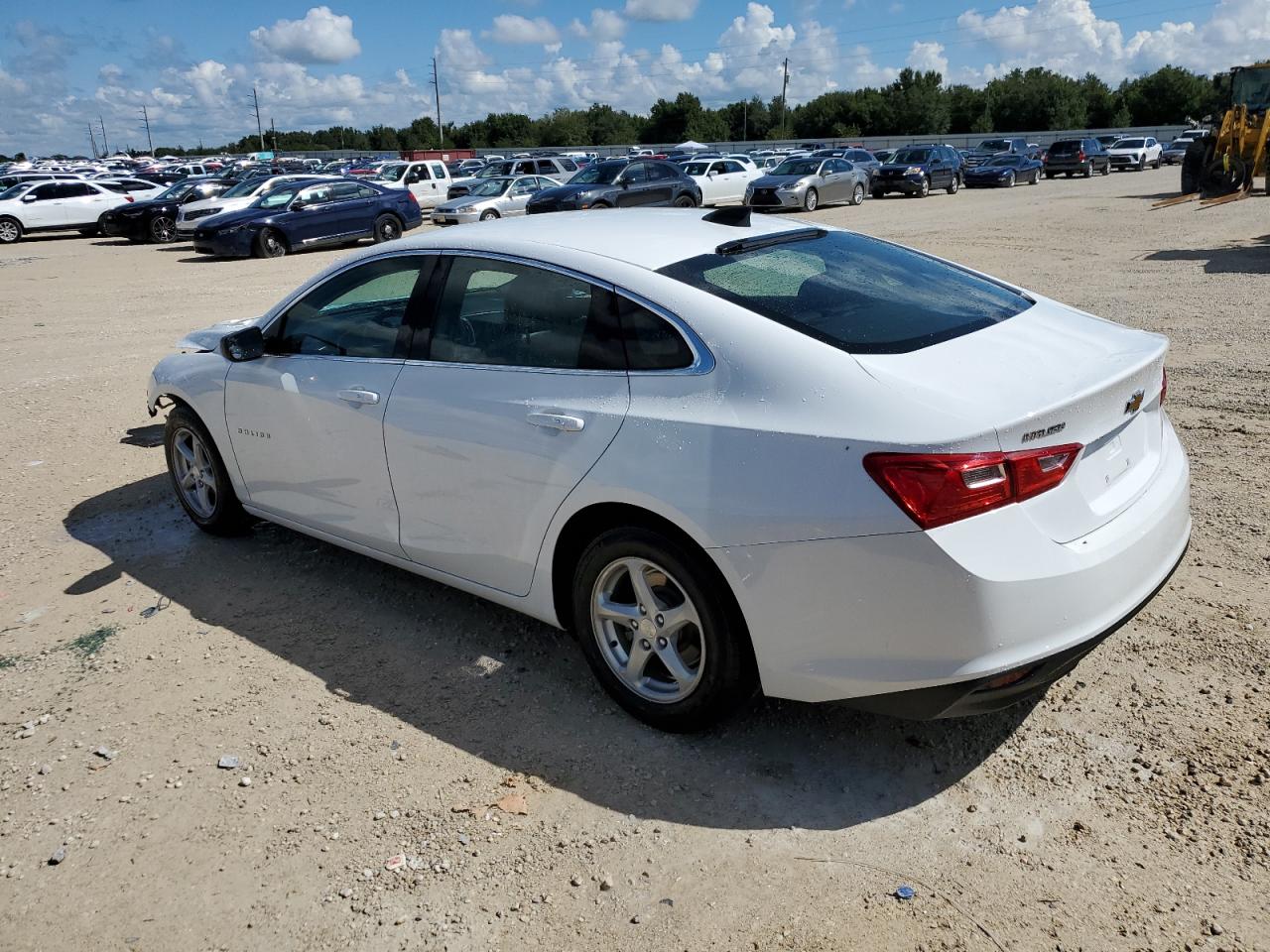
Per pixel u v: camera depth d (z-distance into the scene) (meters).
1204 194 19.55
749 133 107.31
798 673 2.69
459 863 2.60
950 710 2.54
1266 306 9.17
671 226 3.50
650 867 2.55
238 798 2.88
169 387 4.73
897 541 2.43
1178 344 7.82
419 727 3.21
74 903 2.52
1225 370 6.96
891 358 2.67
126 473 5.94
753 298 2.94
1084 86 95.94
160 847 2.70
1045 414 2.46
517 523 3.25
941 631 2.44
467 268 3.48
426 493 3.54
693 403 2.78
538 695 3.38
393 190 22.97
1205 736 2.93
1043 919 2.31
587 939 2.33
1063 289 10.76
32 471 6.02
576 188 22.64
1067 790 2.75
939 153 32.53
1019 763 2.88
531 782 2.91
